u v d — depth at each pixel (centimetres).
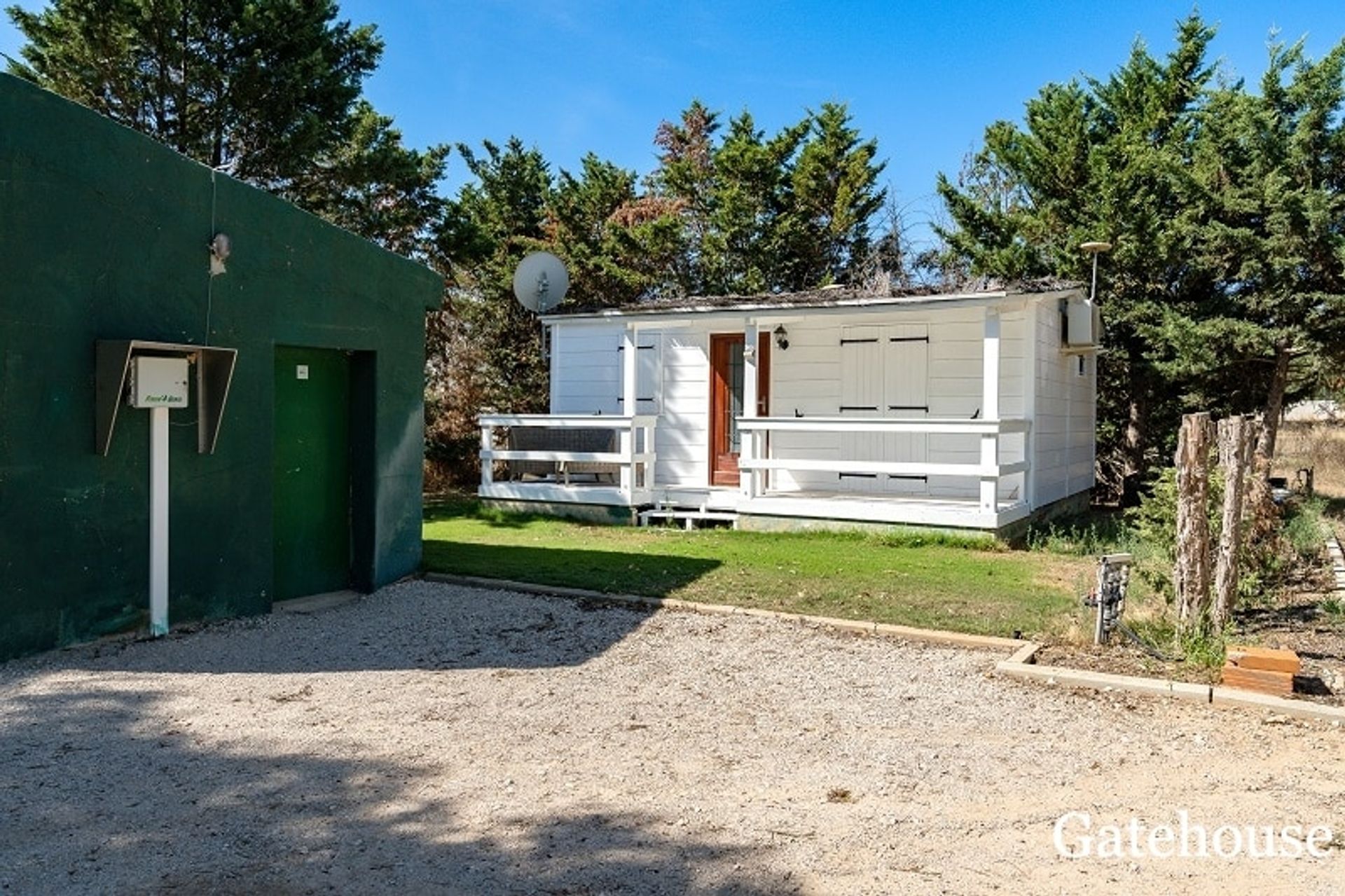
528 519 1382
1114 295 1719
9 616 564
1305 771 425
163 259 647
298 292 757
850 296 1251
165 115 1453
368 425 838
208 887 312
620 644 655
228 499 706
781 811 379
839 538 1180
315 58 1462
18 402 562
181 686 547
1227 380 1667
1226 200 1530
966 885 320
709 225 2436
